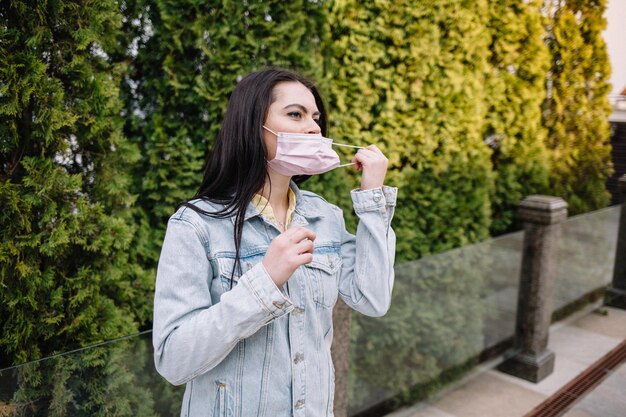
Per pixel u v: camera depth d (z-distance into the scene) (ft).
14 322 5.09
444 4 9.78
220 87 7.34
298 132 3.58
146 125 7.14
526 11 12.16
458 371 11.18
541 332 11.41
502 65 12.10
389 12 9.18
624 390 10.99
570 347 13.39
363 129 9.53
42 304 5.33
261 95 3.53
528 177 13.67
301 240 3.15
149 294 6.85
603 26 15.94
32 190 5.22
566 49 15.17
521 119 12.75
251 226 3.61
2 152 5.17
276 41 7.72
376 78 9.43
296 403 3.51
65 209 5.45
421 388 10.39
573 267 14.80
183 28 6.95
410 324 9.75
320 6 8.39
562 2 15.11
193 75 7.24
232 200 3.57
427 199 10.48
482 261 10.86
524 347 11.57
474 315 11.16
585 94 16.20
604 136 17.17
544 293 11.29
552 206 10.99
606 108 17.02
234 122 3.56
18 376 4.47
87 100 5.59
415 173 10.09
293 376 3.51
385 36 9.24
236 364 3.39
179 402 5.96
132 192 7.12
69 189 5.35
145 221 6.97
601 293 16.55
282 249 3.05
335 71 8.99
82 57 5.45
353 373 8.98
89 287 5.72
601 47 16.11
